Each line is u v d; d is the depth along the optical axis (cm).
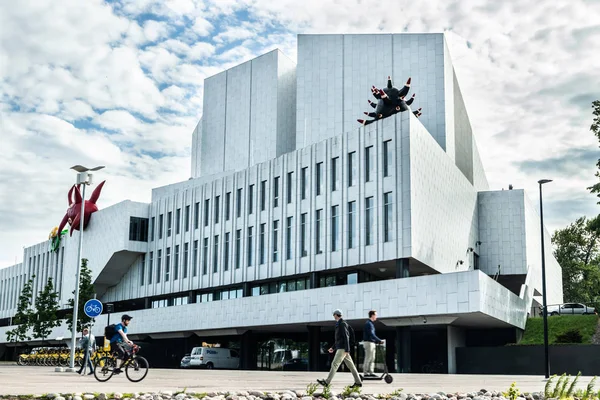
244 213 5728
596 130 4047
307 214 5119
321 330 5328
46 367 4138
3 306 9644
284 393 1409
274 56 6781
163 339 6806
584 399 1378
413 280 4209
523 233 6366
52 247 8219
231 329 5584
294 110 6812
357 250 4697
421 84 5816
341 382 2034
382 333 5119
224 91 7269
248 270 5575
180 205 6556
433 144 5053
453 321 4141
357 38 6062
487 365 4153
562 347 3894
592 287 9344
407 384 2044
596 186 4000
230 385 1841
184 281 6297
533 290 6341
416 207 4534
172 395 1362
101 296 7412
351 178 4862
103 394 1270
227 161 7038
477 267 6384
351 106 5941
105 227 7144
